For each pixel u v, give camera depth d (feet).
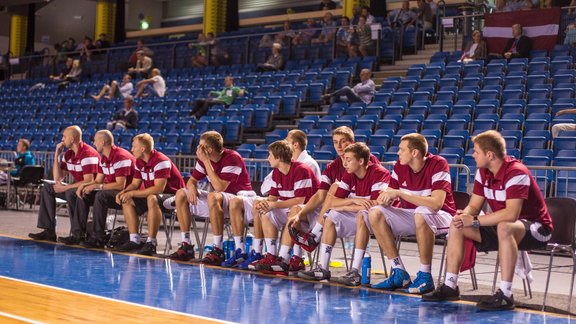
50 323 11.64
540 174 25.79
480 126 31.53
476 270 20.25
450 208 16.28
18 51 86.17
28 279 16.25
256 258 18.94
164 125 42.55
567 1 47.83
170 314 12.69
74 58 69.10
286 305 13.93
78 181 24.45
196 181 20.54
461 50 43.52
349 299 14.79
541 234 14.55
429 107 34.83
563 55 38.04
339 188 17.49
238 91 43.93
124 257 20.54
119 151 22.84
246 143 39.40
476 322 12.71
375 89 41.19
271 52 53.16
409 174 16.42
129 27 88.84
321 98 41.55
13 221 31.45
